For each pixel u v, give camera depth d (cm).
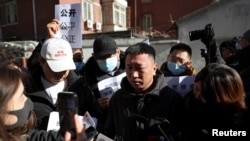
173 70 283
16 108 121
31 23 1700
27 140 140
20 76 127
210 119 172
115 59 270
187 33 1079
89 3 1889
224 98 163
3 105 114
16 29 1747
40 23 1677
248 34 288
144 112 182
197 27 1077
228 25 1051
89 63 283
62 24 277
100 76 274
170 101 184
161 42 1019
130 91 189
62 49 200
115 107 199
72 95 128
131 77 179
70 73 222
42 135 144
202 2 2180
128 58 180
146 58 177
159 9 2294
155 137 176
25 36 1716
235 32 1045
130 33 1201
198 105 175
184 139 181
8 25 1786
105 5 2108
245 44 291
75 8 275
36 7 1675
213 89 164
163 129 176
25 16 1714
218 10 1056
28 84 204
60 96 129
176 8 2250
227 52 388
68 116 127
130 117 185
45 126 197
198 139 177
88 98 224
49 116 193
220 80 163
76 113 128
